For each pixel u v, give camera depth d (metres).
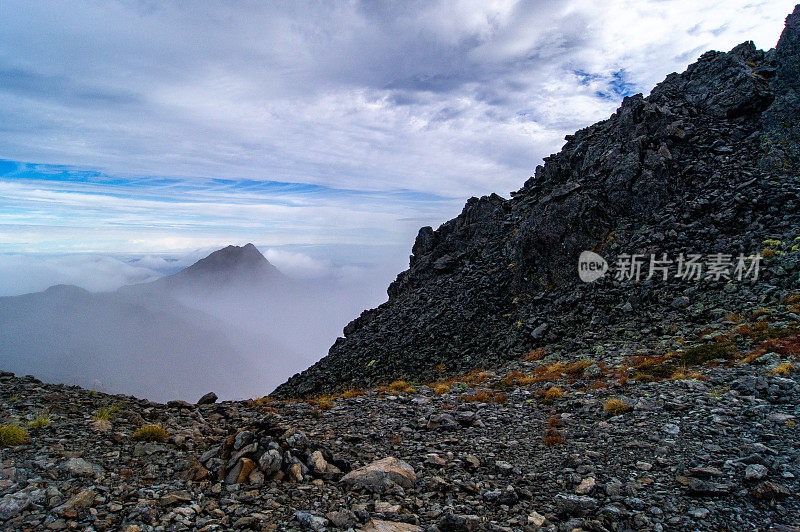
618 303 39.44
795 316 26.53
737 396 16.56
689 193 47.62
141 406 16.97
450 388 26.17
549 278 48.41
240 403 21.25
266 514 8.37
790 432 12.45
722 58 65.12
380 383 41.44
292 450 11.26
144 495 8.77
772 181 43.12
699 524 8.20
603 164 54.88
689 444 12.42
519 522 8.51
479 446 13.96
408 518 8.45
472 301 50.81
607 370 26.08
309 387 47.38
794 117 48.19
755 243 37.56
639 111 58.25
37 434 12.05
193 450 12.22
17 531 7.00
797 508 8.42
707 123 56.16
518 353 38.75
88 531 7.14
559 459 12.43
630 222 48.41
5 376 18.84
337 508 8.83
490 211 69.25
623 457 12.04
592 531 8.09
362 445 14.07
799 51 52.22
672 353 26.08
